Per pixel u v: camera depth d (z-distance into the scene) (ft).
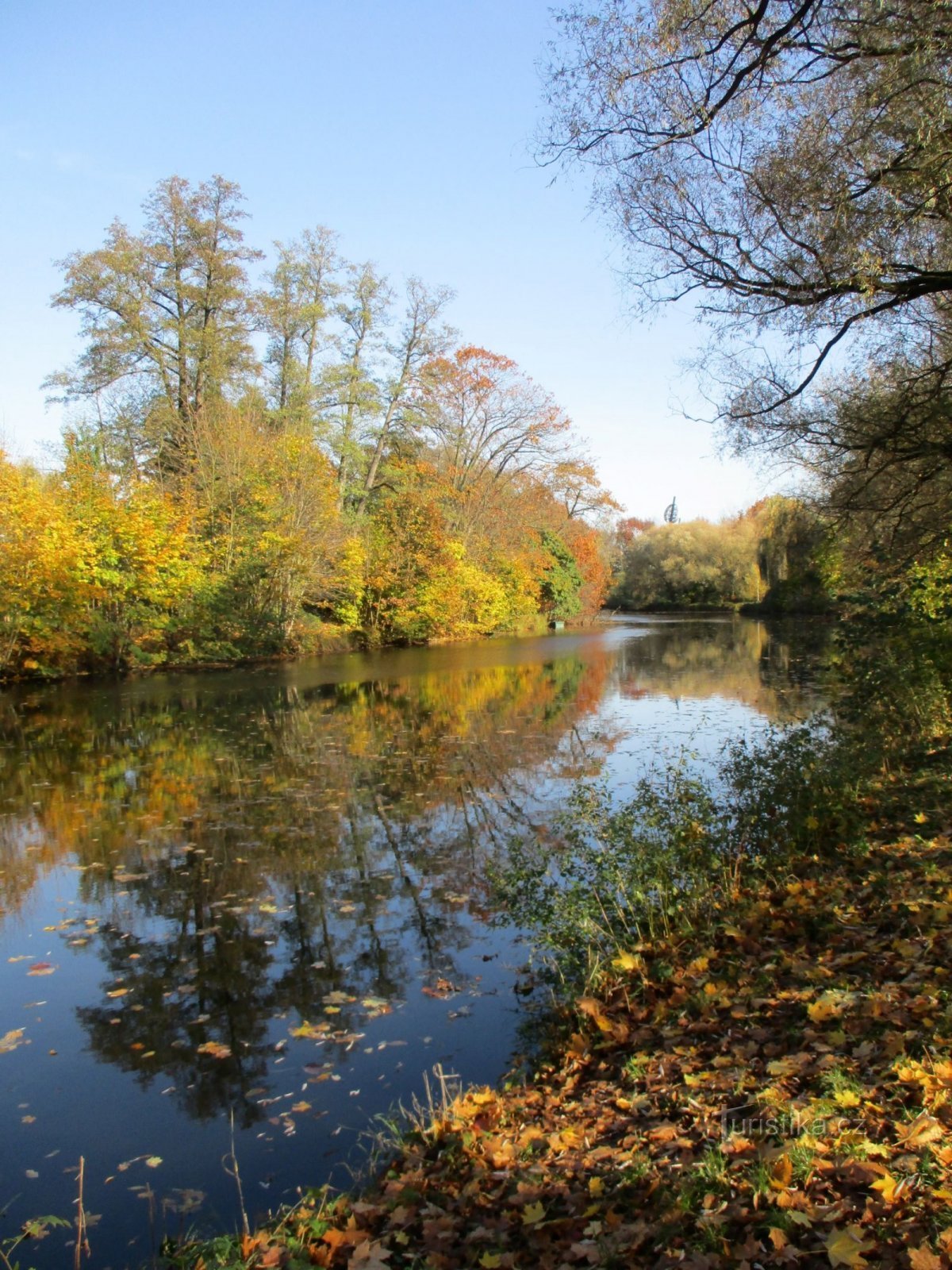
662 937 17.20
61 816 29.86
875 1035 11.26
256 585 82.99
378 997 16.61
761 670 67.97
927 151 21.40
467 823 27.81
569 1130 11.06
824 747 25.73
